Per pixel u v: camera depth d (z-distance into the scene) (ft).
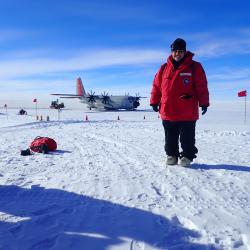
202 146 31.78
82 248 9.79
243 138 38.86
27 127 76.02
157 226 11.42
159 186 16.76
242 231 10.75
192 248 9.59
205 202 13.97
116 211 13.05
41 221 12.02
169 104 21.09
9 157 28.63
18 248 9.80
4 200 14.84
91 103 223.10
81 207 13.61
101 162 24.44
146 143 35.99
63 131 59.88
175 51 20.66
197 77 20.77
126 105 215.72
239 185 16.61
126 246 9.89
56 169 22.21
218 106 283.79
